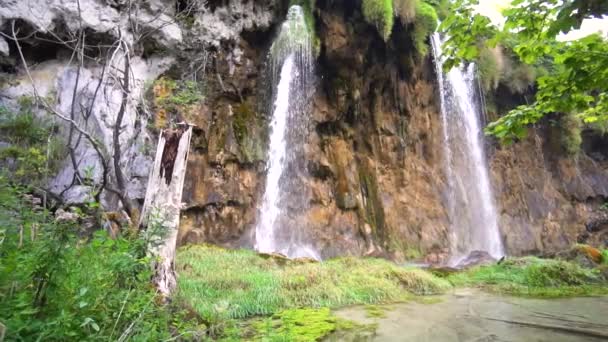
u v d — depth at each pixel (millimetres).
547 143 20562
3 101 8617
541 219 18562
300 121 13961
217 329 4605
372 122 15180
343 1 13602
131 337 2812
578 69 3504
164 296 4586
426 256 14000
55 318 2334
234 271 7316
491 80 18062
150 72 10914
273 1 13242
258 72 13516
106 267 2949
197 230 10977
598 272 9586
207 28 11891
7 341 2117
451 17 4148
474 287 8625
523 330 5184
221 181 11969
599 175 21578
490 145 18469
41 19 9273
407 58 15266
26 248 2775
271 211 12656
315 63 14148
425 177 15680
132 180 8617
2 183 4188
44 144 7688
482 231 16547
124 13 9906
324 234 13031
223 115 12469
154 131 9812
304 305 6406
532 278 8875
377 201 14203
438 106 16734
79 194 7055
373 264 8977
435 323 5527
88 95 9000
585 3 2973
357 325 5387
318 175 13922
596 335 4926
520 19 3701
